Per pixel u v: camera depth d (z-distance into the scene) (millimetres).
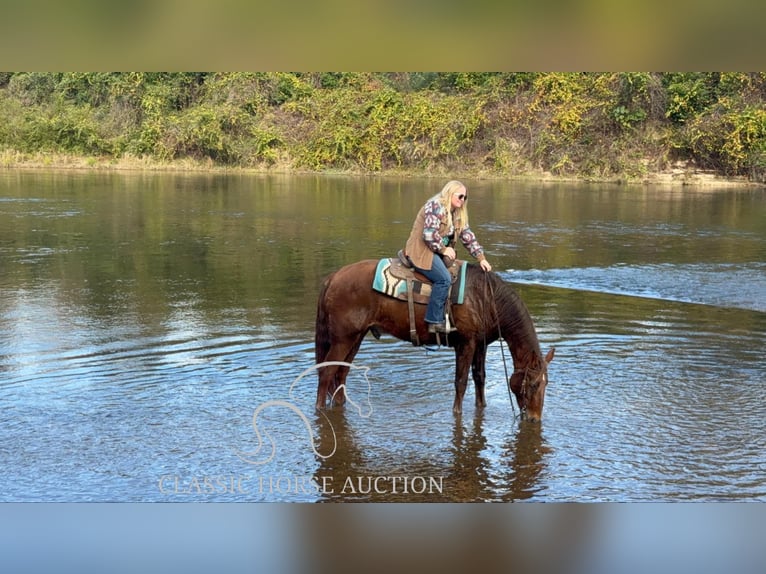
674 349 9484
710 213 22656
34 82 45312
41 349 9266
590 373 8562
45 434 6758
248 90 41375
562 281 13633
